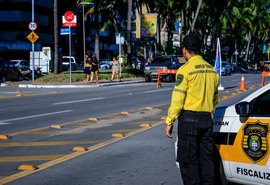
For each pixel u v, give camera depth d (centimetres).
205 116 509
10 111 1505
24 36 6931
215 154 555
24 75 3594
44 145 923
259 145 505
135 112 1479
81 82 3094
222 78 4209
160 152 847
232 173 539
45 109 1568
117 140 971
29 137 1019
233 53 8888
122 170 712
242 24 8094
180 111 509
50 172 701
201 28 6762
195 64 511
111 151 859
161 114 1426
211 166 516
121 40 3450
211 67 521
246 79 4009
